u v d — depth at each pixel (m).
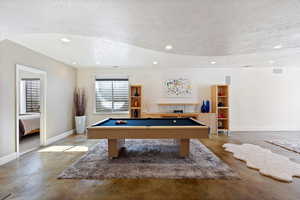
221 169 2.70
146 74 5.95
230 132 5.61
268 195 2.00
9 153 3.07
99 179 2.38
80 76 5.92
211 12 1.77
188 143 3.22
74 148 3.86
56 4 1.57
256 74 5.83
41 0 1.50
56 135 4.66
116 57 4.29
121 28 2.18
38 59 3.87
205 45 2.87
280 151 3.57
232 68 5.85
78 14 1.79
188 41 2.68
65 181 2.32
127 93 6.02
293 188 2.14
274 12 1.75
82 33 2.34
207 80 5.89
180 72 5.90
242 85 5.85
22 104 6.13
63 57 4.30
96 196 1.98
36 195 2.00
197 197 1.97
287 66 5.62
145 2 1.56
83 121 5.60
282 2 1.55
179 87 5.90
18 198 1.94
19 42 3.13
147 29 2.21
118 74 5.96
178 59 4.52
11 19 1.89
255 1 1.54
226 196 1.98
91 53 3.90
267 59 4.50
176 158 3.19
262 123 5.87
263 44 2.81
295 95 5.86
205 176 2.47
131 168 2.74
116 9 1.69
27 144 4.23
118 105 6.03
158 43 2.78
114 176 2.47
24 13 1.75
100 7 1.64
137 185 2.23
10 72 3.09
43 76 4.10
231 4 1.60
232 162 3.00
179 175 2.50
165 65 5.36
